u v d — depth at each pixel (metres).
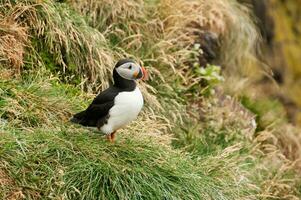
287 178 12.29
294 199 11.74
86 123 9.07
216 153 11.34
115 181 8.87
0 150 8.78
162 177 9.22
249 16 15.22
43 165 8.84
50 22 11.11
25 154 8.82
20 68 10.70
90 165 8.98
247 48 14.55
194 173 9.72
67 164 8.97
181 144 11.66
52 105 10.06
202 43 13.66
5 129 9.21
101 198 8.80
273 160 12.47
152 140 9.96
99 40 11.56
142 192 8.95
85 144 9.22
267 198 11.42
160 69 12.32
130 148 9.40
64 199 8.66
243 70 14.46
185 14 13.52
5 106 9.57
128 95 8.70
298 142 13.86
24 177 8.71
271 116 13.86
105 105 8.76
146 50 12.34
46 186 8.72
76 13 11.66
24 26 11.03
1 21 10.78
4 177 8.65
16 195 8.51
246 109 13.52
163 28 12.82
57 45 11.15
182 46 12.97
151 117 11.22
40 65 10.75
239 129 12.53
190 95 12.62
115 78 8.78
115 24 12.29
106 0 12.22
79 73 11.29
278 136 13.66
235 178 10.40
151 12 12.96
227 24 14.16
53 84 10.64
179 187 9.23
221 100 13.20
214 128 12.25
